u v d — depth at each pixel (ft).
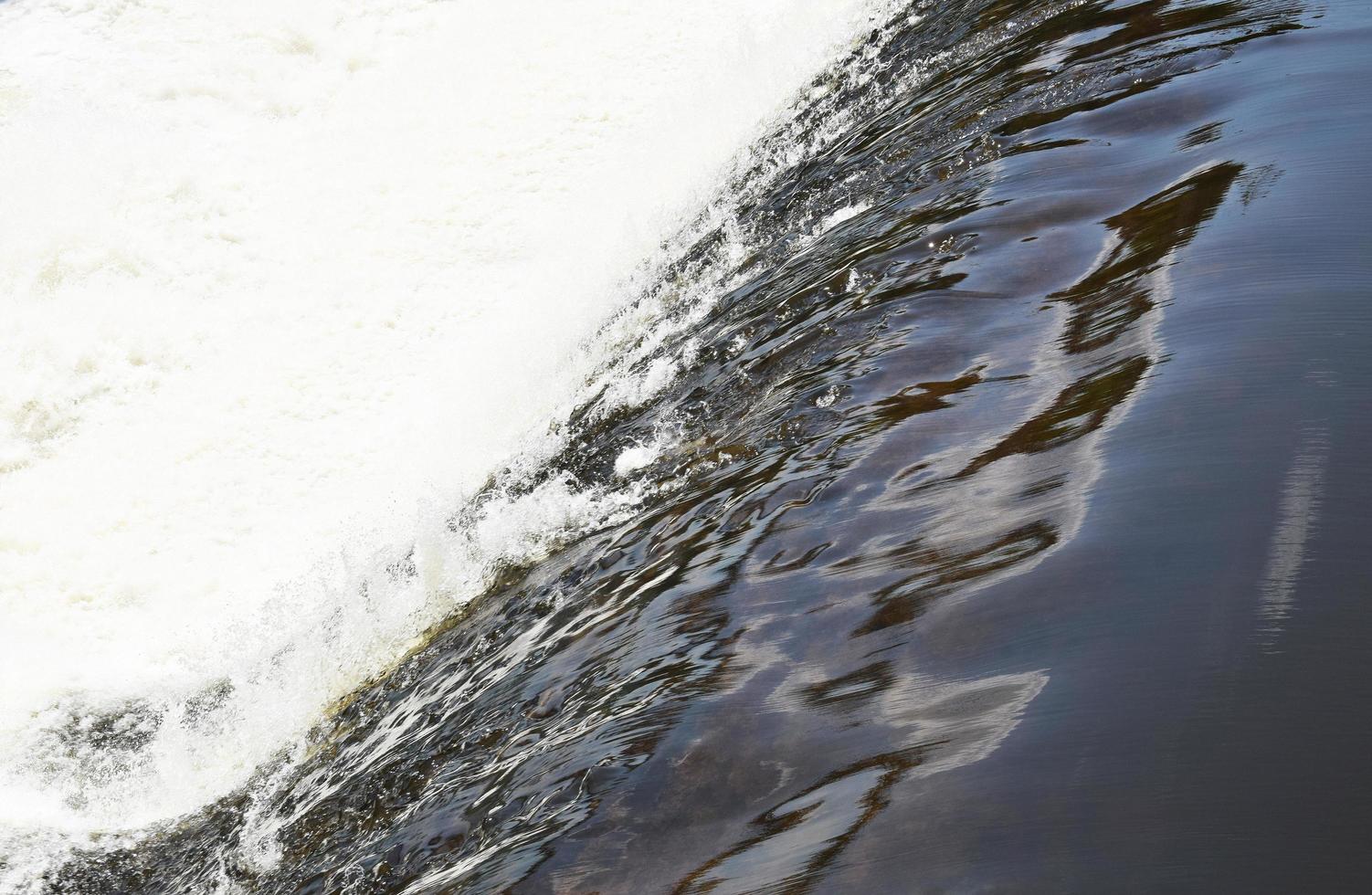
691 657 10.11
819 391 14.28
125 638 31.99
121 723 26.91
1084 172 16.55
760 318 19.84
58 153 47.11
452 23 57.57
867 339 14.93
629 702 9.91
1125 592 8.04
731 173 35.37
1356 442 8.64
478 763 11.93
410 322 42.88
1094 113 18.57
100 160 47.62
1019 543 9.11
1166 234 13.24
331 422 39.42
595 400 23.94
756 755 8.29
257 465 38.06
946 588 9.03
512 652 14.78
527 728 11.71
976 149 20.08
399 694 18.53
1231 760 6.45
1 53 53.67
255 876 15.60
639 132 49.34
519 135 50.60
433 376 40.29
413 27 57.52
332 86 54.24
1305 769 6.25
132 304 43.01
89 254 44.16
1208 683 7.01
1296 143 13.98
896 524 10.37
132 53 54.13
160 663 29.99
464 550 20.93
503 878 8.47
